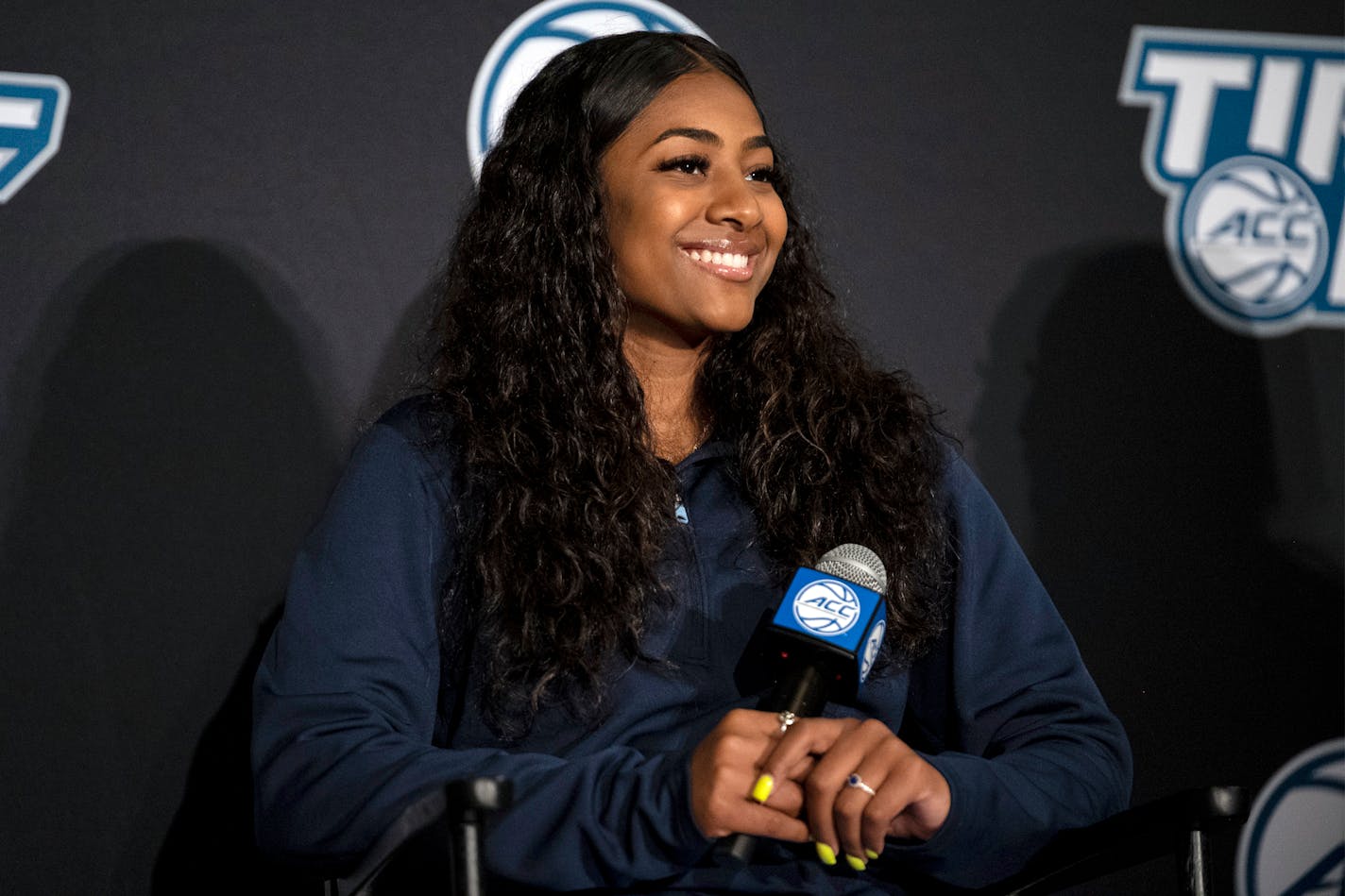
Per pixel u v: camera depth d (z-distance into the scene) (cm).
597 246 720
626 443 702
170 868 868
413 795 574
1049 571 941
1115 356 948
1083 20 958
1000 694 712
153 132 889
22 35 883
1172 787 939
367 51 909
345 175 904
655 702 658
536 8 923
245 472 885
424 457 700
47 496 868
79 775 863
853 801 536
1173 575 944
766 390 737
